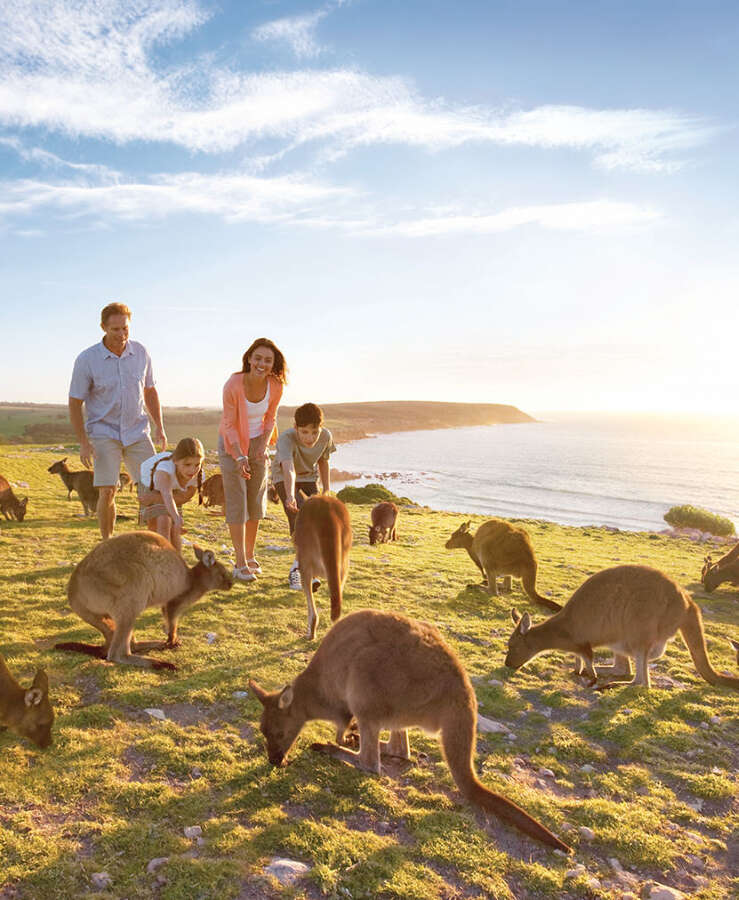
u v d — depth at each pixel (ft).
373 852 11.55
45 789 12.13
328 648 14.65
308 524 21.11
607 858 12.46
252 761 14.10
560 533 81.61
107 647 18.26
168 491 23.35
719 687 22.25
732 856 12.98
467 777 12.95
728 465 461.78
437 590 32.35
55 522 43.37
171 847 10.91
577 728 18.15
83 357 24.44
